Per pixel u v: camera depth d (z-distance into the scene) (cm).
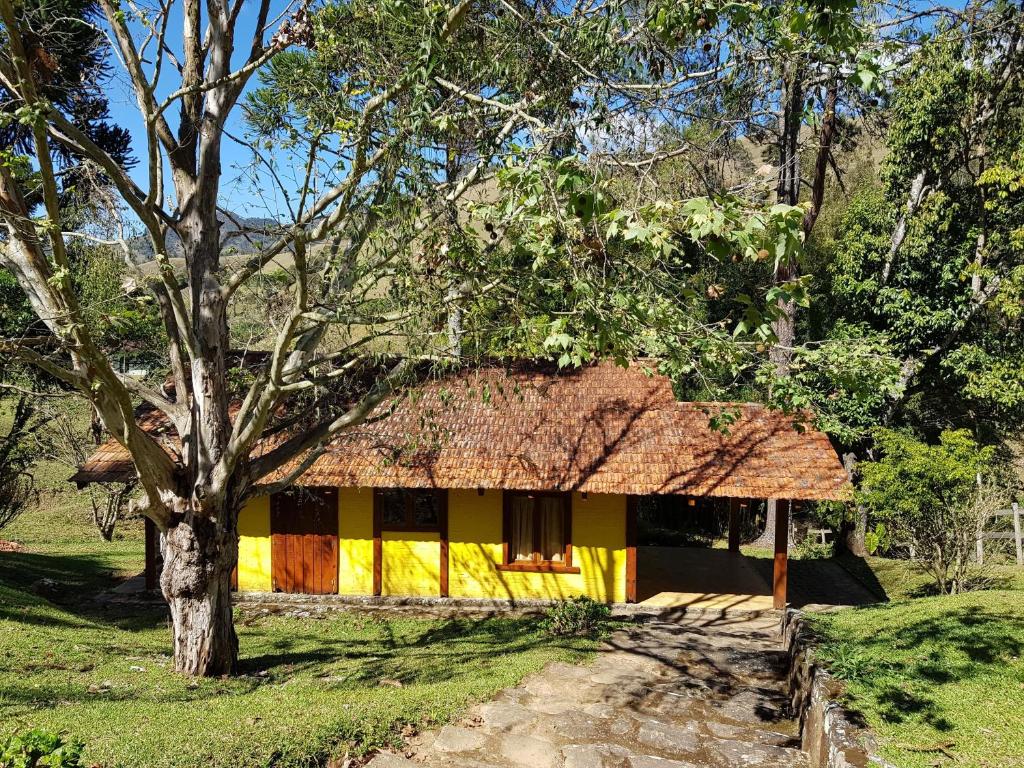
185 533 908
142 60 857
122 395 775
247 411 875
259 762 604
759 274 1775
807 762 723
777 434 1440
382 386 877
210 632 927
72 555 1875
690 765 707
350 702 785
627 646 1147
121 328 1019
